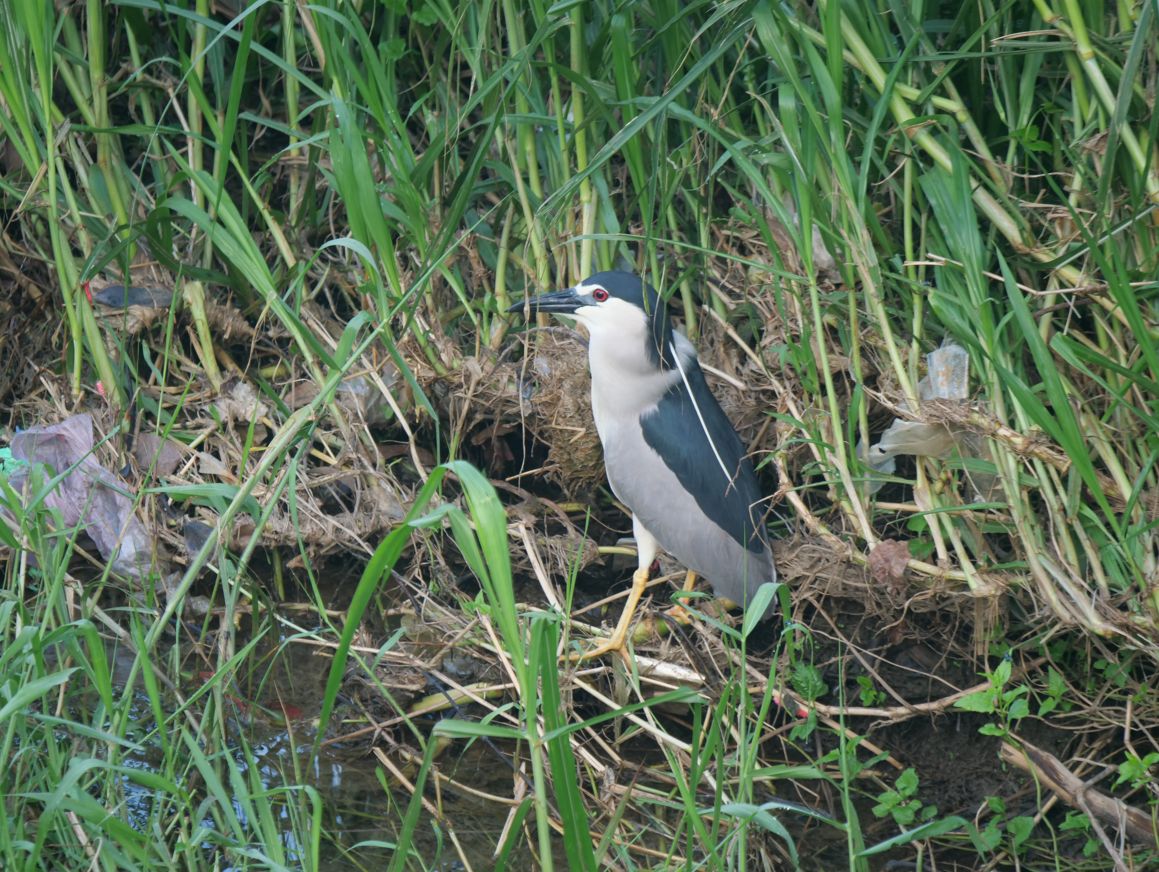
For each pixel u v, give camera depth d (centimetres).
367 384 794
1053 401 534
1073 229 607
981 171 643
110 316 793
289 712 658
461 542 388
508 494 825
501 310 785
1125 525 550
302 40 870
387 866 547
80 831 484
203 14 790
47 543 613
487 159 795
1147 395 607
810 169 592
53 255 827
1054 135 631
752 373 775
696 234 827
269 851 478
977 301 584
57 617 602
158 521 736
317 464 810
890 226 749
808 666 661
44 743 546
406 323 663
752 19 593
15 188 809
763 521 710
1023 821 560
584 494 812
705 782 604
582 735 641
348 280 865
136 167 931
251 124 938
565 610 672
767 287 721
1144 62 589
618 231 764
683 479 688
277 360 866
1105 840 530
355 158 606
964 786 616
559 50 834
